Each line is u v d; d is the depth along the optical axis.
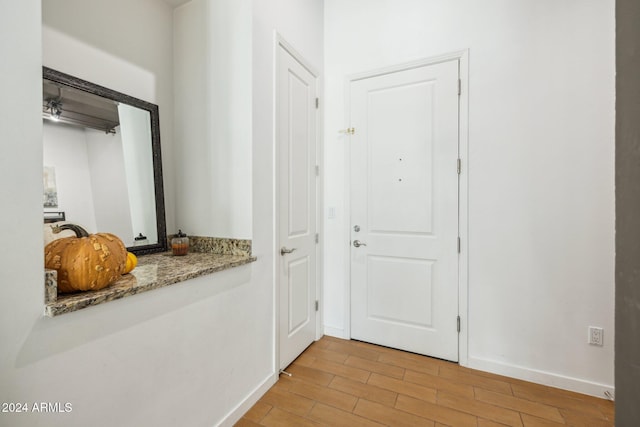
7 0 0.79
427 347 2.22
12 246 0.79
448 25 2.10
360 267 2.45
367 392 1.79
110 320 1.00
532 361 1.90
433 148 2.17
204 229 1.82
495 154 1.98
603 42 1.72
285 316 2.03
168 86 1.90
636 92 0.49
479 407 1.66
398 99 2.28
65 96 1.37
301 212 2.24
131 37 1.67
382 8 2.33
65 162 1.36
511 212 1.94
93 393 0.95
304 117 2.26
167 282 1.17
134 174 1.65
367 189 2.41
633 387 0.49
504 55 1.94
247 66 1.66
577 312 1.79
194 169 1.85
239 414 1.57
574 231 1.80
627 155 0.51
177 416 1.25
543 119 1.85
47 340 0.84
